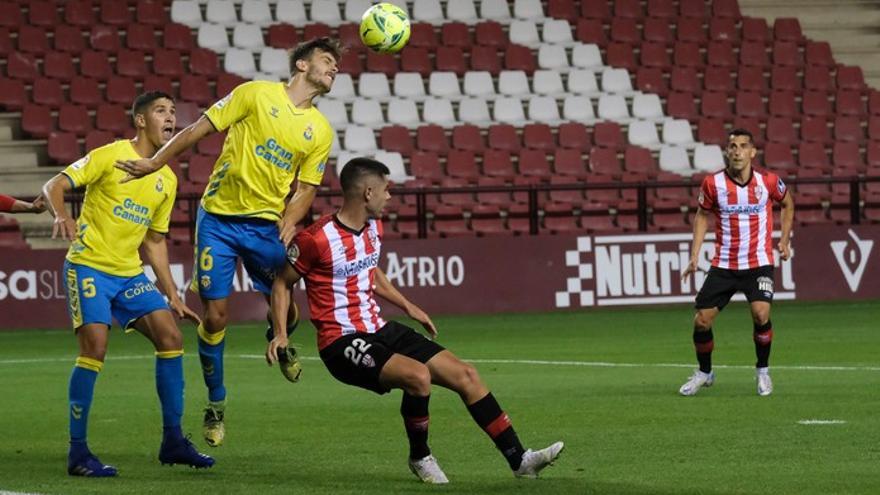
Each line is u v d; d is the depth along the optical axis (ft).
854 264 233.96
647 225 244.42
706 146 272.51
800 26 304.09
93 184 76.38
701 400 107.45
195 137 79.61
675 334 178.91
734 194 111.45
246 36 276.41
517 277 223.51
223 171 83.10
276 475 74.33
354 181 69.77
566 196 257.14
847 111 289.12
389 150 260.83
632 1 297.74
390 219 242.37
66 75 260.62
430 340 70.95
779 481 69.51
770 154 275.18
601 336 178.09
